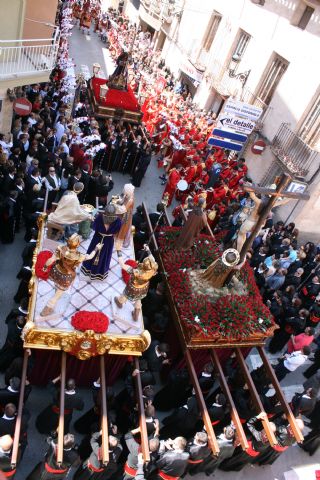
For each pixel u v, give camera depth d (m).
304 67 16.73
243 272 10.41
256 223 8.83
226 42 22.64
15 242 11.69
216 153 18.02
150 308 9.96
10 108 14.51
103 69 28.95
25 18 15.20
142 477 6.92
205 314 8.91
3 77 12.66
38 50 15.55
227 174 16.94
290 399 10.41
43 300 8.05
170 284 9.69
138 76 25.61
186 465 7.08
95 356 8.15
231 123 15.39
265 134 18.62
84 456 7.46
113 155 16.72
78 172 12.58
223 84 22.16
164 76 27.81
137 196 16.45
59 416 6.55
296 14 17.42
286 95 17.56
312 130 16.41
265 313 9.59
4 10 12.95
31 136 13.97
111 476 7.46
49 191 11.98
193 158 16.78
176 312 9.20
